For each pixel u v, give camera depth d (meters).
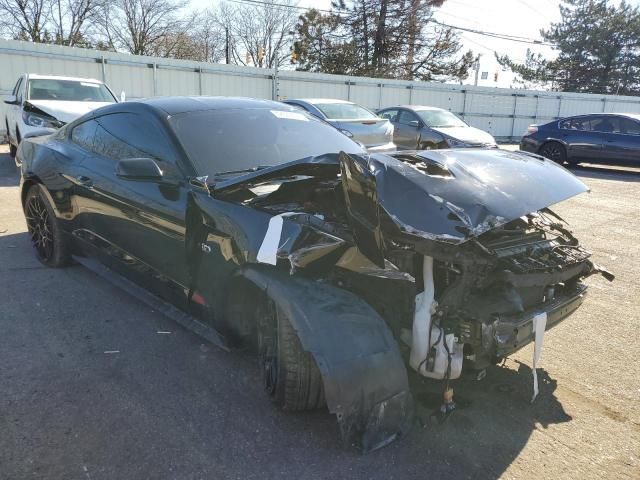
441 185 2.50
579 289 3.11
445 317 2.48
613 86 44.81
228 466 2.34
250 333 3.07
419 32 38.94
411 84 23.45
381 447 2.40
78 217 4.25
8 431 2.53
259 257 2.55
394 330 2.64
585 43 44.75
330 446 2.49
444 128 13.02
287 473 2.30
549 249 3.00
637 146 12.82
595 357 3.49
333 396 2.25
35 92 9.84
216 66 18.62
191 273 3.12
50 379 3.00
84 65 16.05
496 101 25.88
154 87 17.47
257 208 2.85
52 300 4.10
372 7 38.31
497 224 2.33
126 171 3.09
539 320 2.63
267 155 3.52
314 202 3.01
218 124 3.64
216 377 3.07
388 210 2.38
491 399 2.93
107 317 3.83
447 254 2.34
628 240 6.62
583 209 8.63
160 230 3.28
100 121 4.25
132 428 2.58
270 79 19.94
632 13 44.06
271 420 2.67
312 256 2.45
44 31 35.00
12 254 5.23
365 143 10.41
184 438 2.52
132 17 38.69
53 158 4.53
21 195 5.07
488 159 2.99
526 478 2.31
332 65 39.34
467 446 2.52
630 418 2.80
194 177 3.15
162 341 3.49
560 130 14.19
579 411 2.85
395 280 2.60
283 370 2.54
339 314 2.40
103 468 2.30
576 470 2.38
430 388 2.94
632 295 4.69
